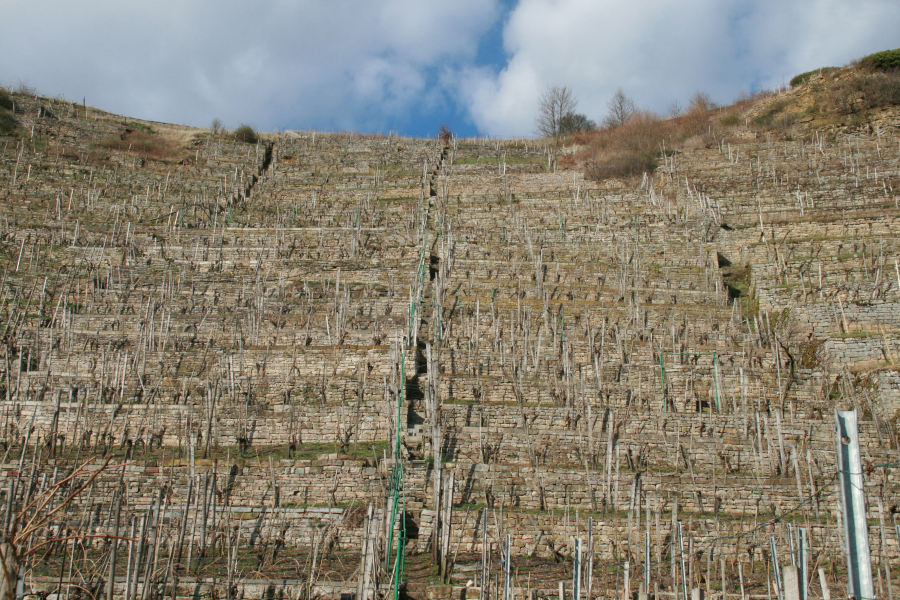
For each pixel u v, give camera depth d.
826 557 17.09
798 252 33.19
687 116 60.50
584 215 41.12
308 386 23.77
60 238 34.94
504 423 22.19
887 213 34.38
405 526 18.14
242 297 30.12
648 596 14.07
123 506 18.22
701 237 35.78
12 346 25.33
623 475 19.33
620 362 25.44
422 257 33.06
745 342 25.89
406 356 24.98
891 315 27.31
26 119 51.66
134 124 57.84
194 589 15.66
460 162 54.84
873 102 51.94
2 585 11.16
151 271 32.25
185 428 21.58
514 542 17.91
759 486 19.11
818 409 22.78
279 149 55.41
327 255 34.94
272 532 17.98
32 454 20.48
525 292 31.12
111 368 24.27
